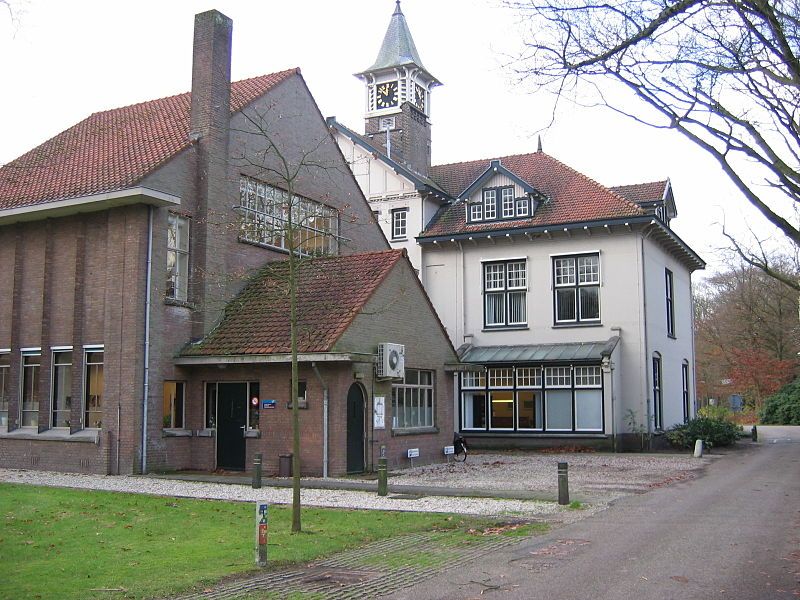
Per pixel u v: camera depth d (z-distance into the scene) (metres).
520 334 31.73
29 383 21.81
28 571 9.24
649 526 12.44
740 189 8.42
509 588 8.56
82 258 20.97
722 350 57.03
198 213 21.86
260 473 17.05
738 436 31.81
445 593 8.40
